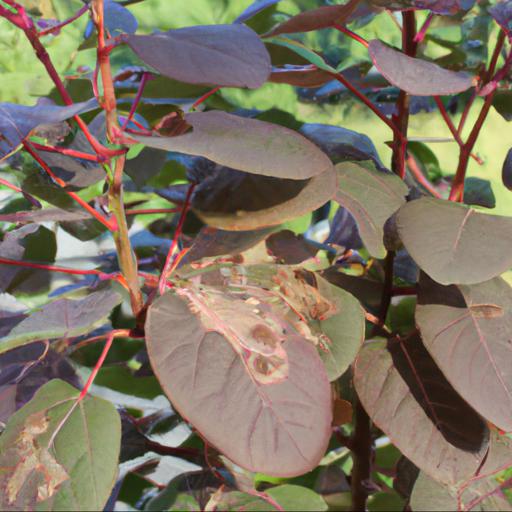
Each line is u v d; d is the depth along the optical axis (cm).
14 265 41
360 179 40
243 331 34
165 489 38
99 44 32
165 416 44
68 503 32
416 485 37
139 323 37
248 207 36
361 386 38
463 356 36
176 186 43
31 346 40
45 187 37
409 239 35
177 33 32
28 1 39
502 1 38
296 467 32
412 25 40
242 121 34
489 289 38
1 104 34
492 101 40
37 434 33
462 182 41
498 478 40
